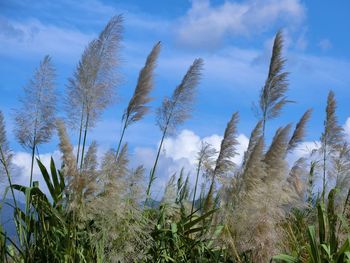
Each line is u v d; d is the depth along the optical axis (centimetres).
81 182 555
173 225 606
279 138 615
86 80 664
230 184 618
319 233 548
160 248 605
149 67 711
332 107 795
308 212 717
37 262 552
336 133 778
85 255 555
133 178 583
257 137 672
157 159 696
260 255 583
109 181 559
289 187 647
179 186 744
